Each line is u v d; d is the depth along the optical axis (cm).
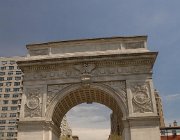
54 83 5388
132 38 5625
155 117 4947
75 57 5416
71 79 5388
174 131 7875
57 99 5288
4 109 13738
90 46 5672
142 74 5306
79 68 5441
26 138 4991
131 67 5388
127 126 4994
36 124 5078
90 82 5322
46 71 5509
